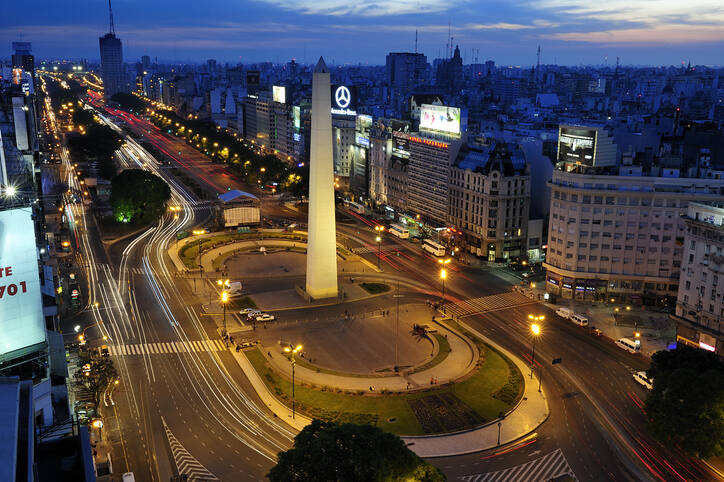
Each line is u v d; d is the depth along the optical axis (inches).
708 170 6835.6
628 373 5280.5
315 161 6599.4
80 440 2333.9
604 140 6934.1
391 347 5757.9
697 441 3846.0
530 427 4441.4
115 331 6023.6
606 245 6791.3
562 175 6894.7
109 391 4884.4
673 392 4074.8
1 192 3048.7
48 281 5103.3
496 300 6973.4
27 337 3169.3
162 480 3811.5
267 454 4101.9
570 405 4758.9
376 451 3184.1
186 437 4281.5
